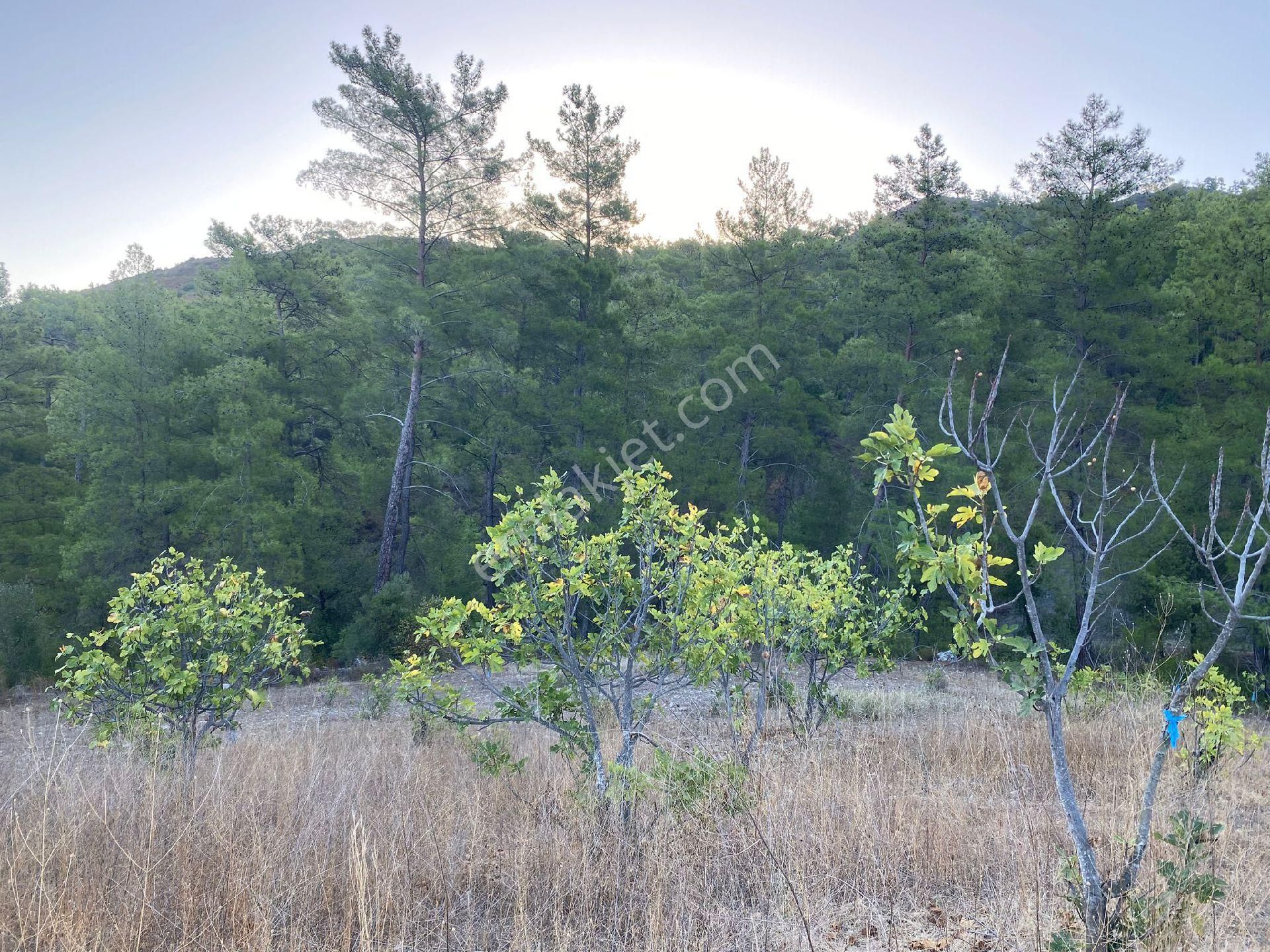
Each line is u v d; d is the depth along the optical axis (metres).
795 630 7.82
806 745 6.52
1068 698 9.16
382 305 22.45
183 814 4.41
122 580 20.11
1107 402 18.58
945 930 3.86
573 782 5.77
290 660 8.09
